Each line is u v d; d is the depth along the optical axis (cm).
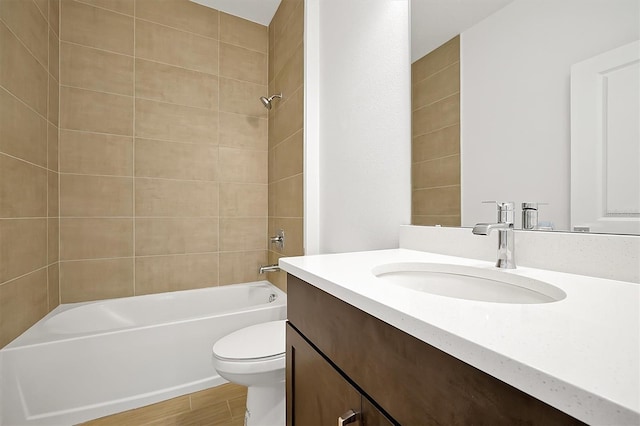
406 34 117
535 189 76
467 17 94
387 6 126
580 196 66
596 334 34
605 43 62
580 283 57
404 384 44
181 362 160
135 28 206
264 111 253
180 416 143
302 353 76
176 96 219
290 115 206
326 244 171
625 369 26
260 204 250
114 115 199
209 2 227
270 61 250
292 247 201
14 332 134
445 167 102
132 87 205
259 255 249
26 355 127
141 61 208
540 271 69
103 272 196
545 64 74
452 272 79
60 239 184
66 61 186
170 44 217
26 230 145
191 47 225
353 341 56
